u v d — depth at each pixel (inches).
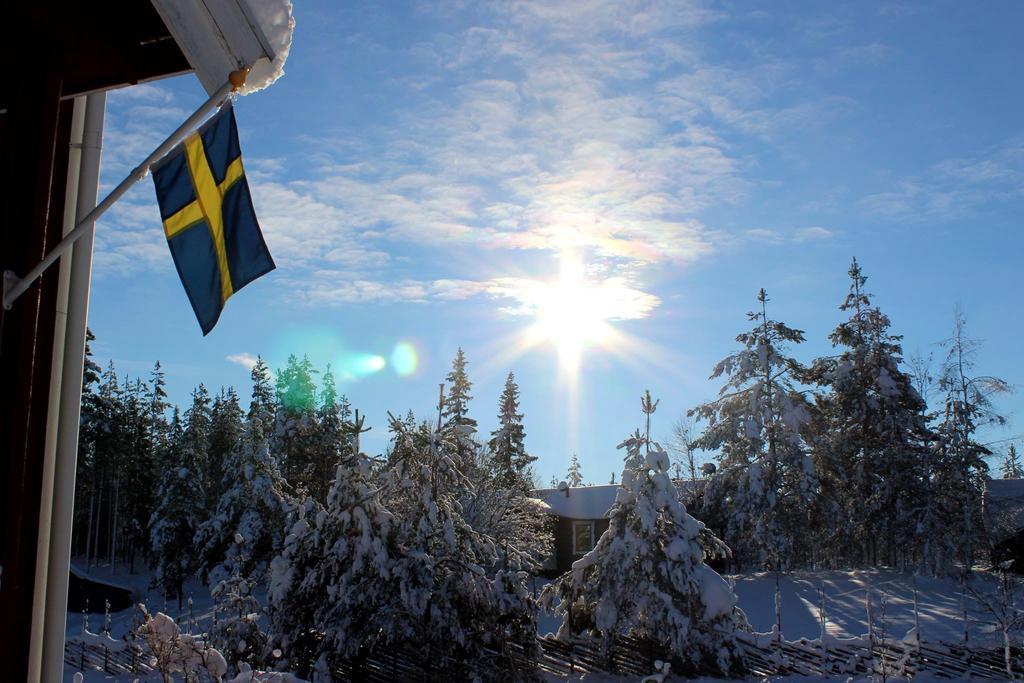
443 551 830.5
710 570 900.0
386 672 846.5
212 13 239.8
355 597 807.7
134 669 852.0
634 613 911.0
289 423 2281.0
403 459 877.2
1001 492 1770.4
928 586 1440.7
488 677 819.4
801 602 1336.1
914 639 853.2
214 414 2539.4
